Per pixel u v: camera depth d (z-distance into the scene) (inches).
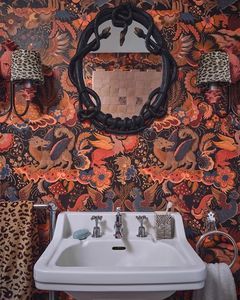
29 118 60.9
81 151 60.9
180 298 60.8
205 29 60.9
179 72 60.9
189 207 60.7
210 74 56.4
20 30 60.9
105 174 60.8
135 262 54.4
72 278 42.0
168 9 60.9
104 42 60.5
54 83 60.7
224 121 61.0
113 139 60.8
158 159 60.8
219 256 60.6
